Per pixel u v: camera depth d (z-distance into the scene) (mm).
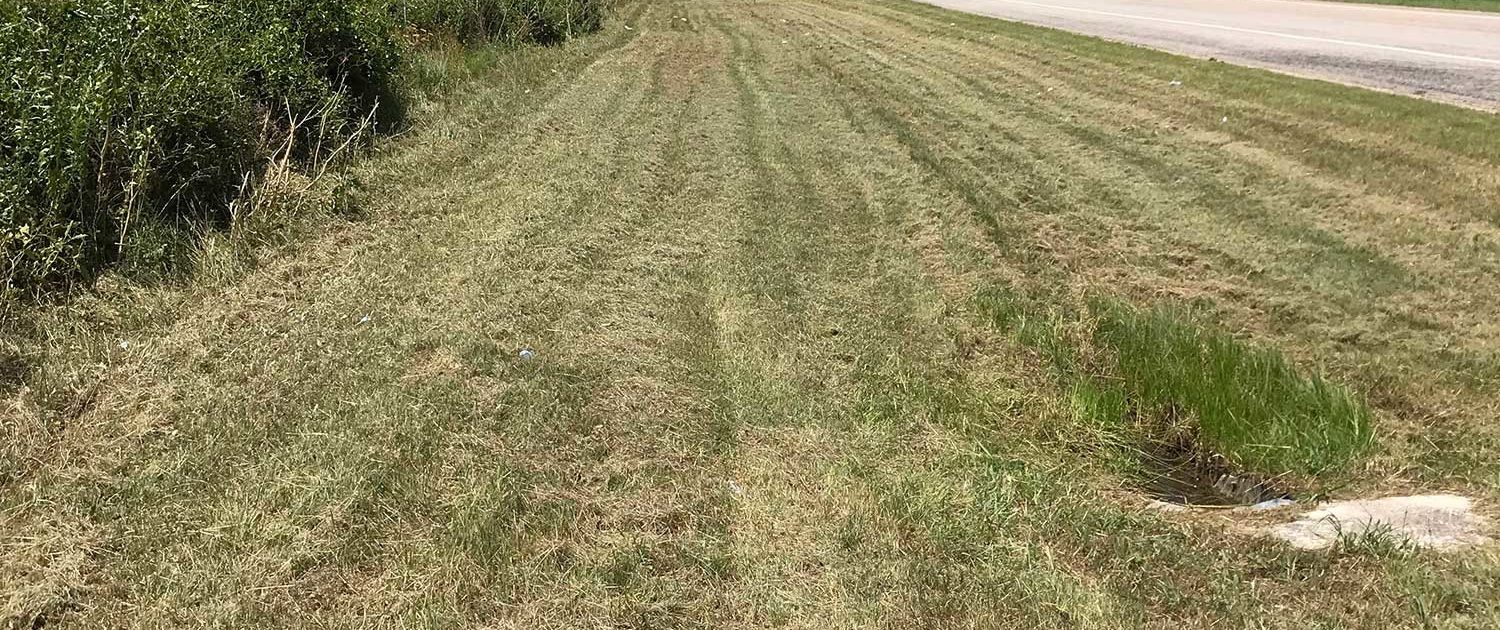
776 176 7176
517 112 8781
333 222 5602
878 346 4387
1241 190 6594
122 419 3475
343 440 3379
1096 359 4355
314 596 2691
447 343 4180
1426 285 4930
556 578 2791
